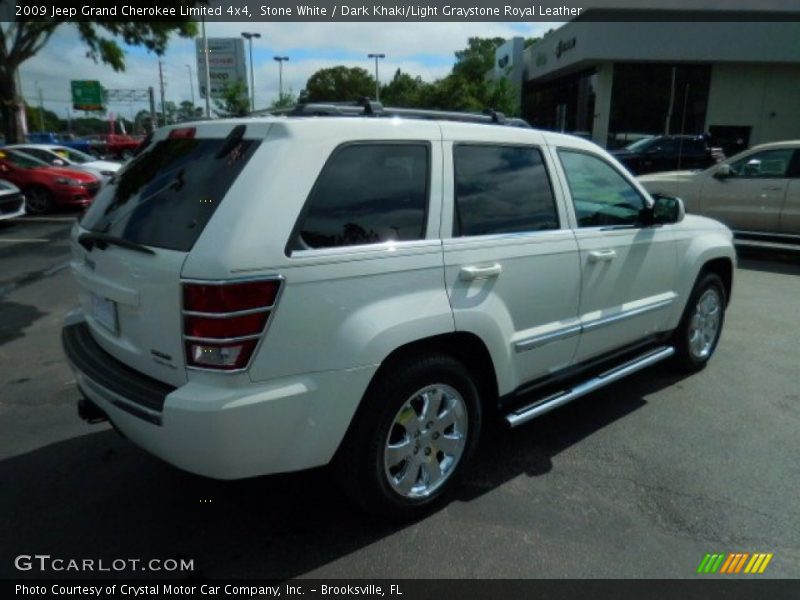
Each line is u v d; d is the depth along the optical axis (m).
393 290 2.70
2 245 10.45
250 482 3.36
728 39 25.58
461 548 2.82
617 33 26.03
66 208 14.72
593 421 4.12
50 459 3.56
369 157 2.74
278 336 2.39
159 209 2.66
